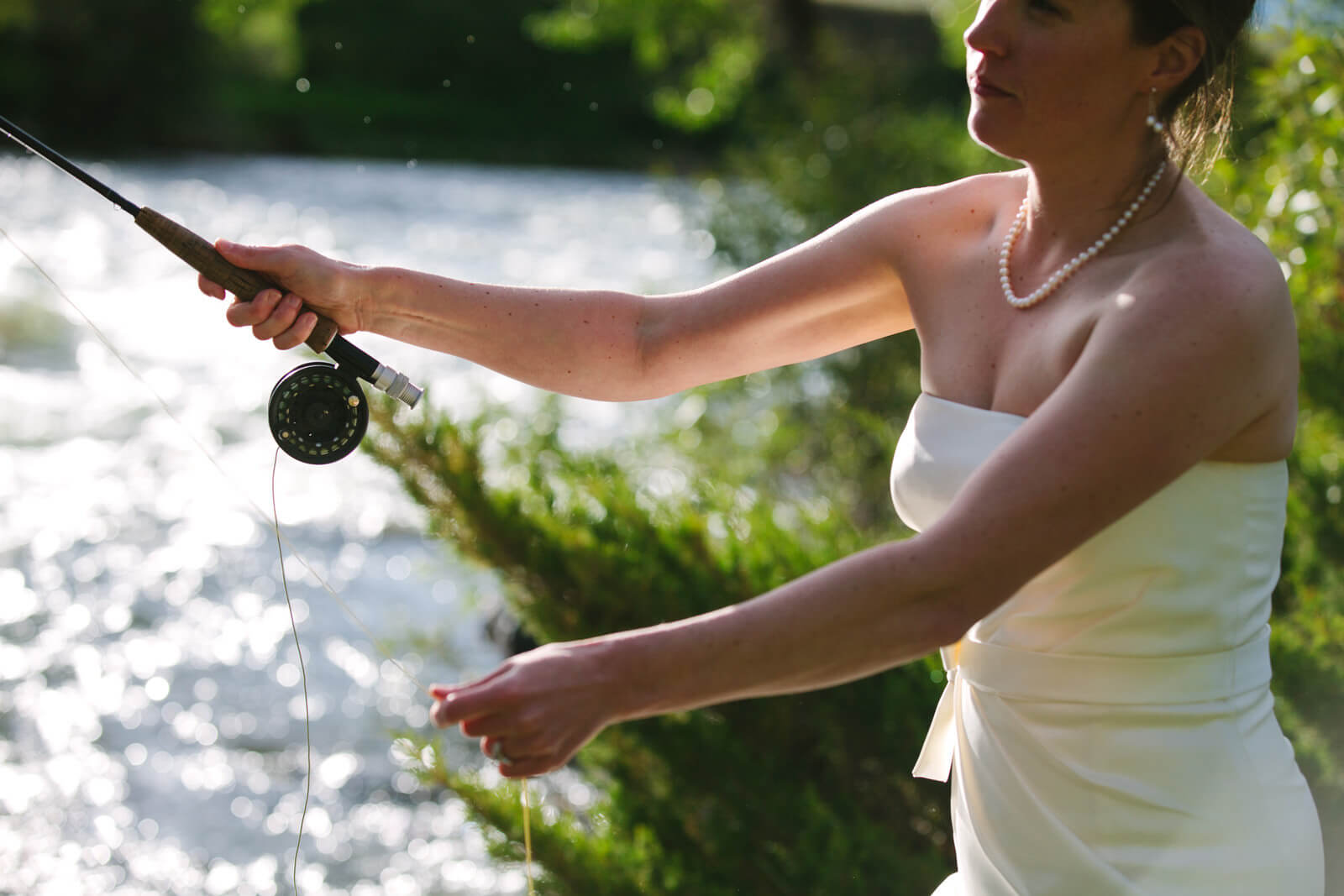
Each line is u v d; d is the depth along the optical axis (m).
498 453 5.29
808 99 9.76
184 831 5.81
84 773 6.34
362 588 8.89
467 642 7.55
